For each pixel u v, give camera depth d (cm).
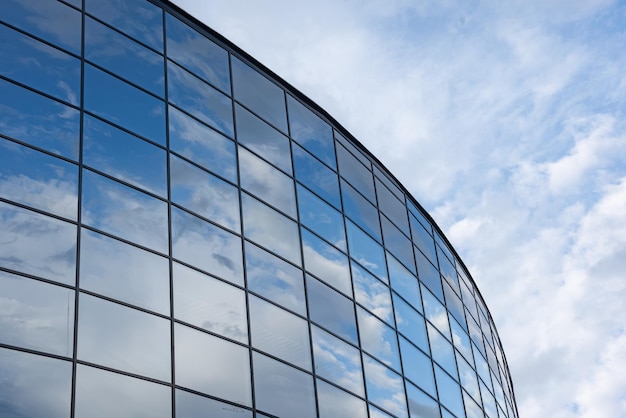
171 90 2872
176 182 2655
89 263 2258
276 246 2888
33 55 2530
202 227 2639
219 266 2608
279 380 2573
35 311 2088
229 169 2897
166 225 2525
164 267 2431
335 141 3628
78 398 2038
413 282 3722
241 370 2462
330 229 3247
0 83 2395
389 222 3766
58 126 2438
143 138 2645
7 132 2314
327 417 2684
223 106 3066
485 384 4212
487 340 4616
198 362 2352
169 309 2367
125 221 2419
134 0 2989
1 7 2556
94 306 2200
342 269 3186
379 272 3447
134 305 2286
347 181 3556
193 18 3189
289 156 3250
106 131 2553
